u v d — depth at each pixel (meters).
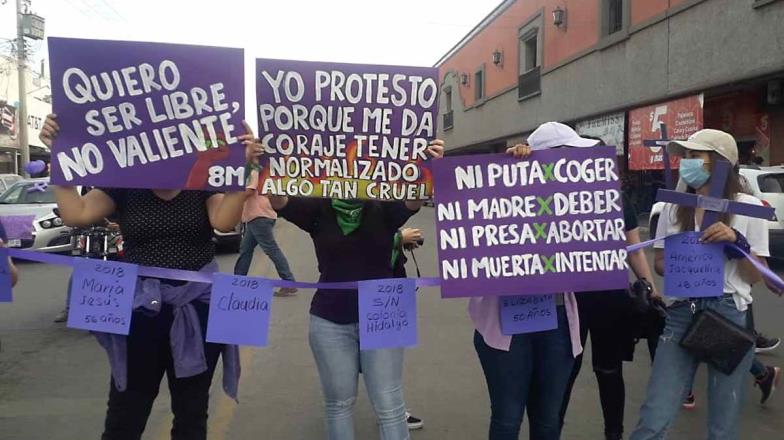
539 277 2.75
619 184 2.79
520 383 2.91
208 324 2.62
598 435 4.05
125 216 2.77
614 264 2.78
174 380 2.77
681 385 3.00
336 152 2.78
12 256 2.67
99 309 2.58
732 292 2.95
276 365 5.41
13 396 4.67
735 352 2.84
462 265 2.73
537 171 2.76
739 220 2.95
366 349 2.74
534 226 2.76
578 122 20.89
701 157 3.02
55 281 9.20
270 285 2.68
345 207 2.82
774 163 13.97
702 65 14.49
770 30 12.44
